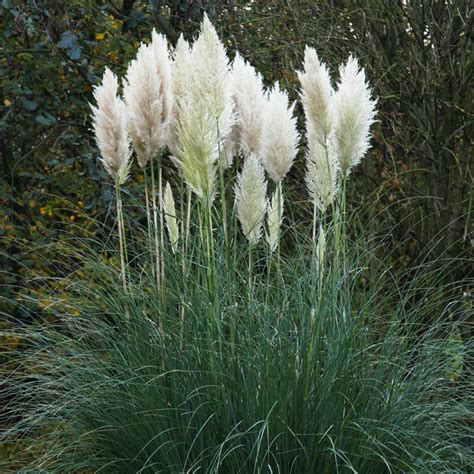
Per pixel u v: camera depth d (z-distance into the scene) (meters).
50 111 8.67
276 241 5.29
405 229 8.23
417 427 4.90
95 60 8.80
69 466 4.88
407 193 8.23
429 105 8.07
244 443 4.57
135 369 4.77
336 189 5.29
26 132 8.66
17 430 5.25
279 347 4.69
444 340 5.35
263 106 5.42
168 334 4.85
